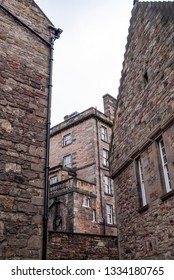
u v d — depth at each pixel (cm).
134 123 941
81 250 944
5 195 559
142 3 1002
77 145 2284
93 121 2262
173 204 682
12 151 604
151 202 784
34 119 671
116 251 1029
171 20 782
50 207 1764
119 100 1103
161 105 780
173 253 659
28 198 586
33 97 694
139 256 816
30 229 563
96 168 2059
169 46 780
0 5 733
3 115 624
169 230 688
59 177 2027
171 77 746
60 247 898
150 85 861
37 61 746
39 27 798
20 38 739
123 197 971
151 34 899
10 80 671
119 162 1023
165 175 757
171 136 718
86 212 1728
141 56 952
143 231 811
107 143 2281
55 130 2505
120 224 968
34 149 639
